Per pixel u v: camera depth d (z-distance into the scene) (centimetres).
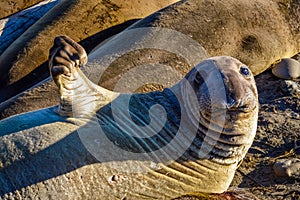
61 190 991
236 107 1043
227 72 1064
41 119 1042
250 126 1082
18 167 983
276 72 1689
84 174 1005
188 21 1583
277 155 1381
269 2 1775
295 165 1323
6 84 1611
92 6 1756
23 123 1035
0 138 1009
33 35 1708
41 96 1428
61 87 1015
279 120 1499
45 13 1852
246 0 1731
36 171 984
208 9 1630
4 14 1902
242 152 1120
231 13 1655
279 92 1623
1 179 977
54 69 995
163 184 1082
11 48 1700
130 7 1778
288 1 1809
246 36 1661
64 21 1728
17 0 1928
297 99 1583
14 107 1402
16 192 974
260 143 1417
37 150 993
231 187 1267
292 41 1794
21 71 1627
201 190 1135
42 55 1666
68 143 1006
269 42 1709
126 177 1038
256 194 1262
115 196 1039
